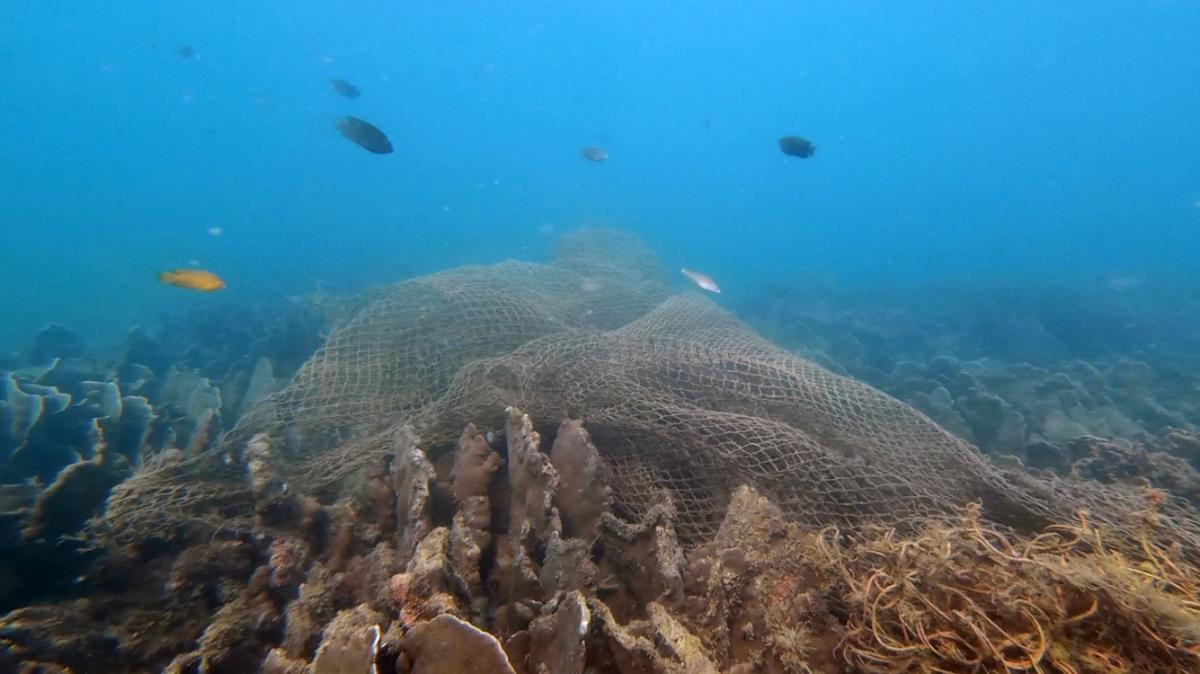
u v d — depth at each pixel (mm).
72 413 5219
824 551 2719
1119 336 14812
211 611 3260
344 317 7391
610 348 4898
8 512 3344
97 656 2961
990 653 2109
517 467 3361
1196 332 16016
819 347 11828
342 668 1813
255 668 2873
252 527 3502
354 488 3756
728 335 6086
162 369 9188
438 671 1845
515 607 2678
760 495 3289
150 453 4730
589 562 2760
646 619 2572
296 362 8172
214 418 5312
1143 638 2049
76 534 3549
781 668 2266
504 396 4211
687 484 3939
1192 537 3156
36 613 3008
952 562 2438
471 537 2943
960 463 3881
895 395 8305
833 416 4324
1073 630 2148
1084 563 2367
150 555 3479
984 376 8602
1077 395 7992
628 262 11336
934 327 15305
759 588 2510
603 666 2119
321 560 3352
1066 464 5754
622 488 3871
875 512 3465
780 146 7516
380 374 5008
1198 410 8672
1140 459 5320
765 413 4383
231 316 11594
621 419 4020
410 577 2340
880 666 2260
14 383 5324
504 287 6434
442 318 5648
